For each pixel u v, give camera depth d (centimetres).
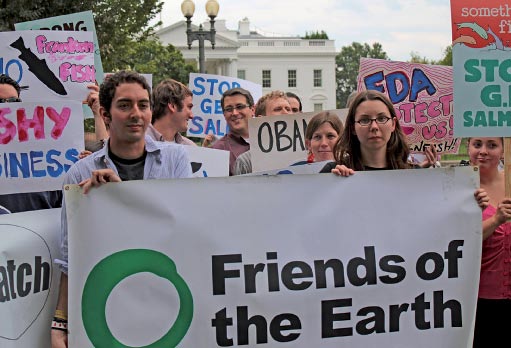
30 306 365
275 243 356
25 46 552
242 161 604
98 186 344
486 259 410
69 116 450
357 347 362
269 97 647
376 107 400
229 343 351
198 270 350
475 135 419
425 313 369
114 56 1778
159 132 584
